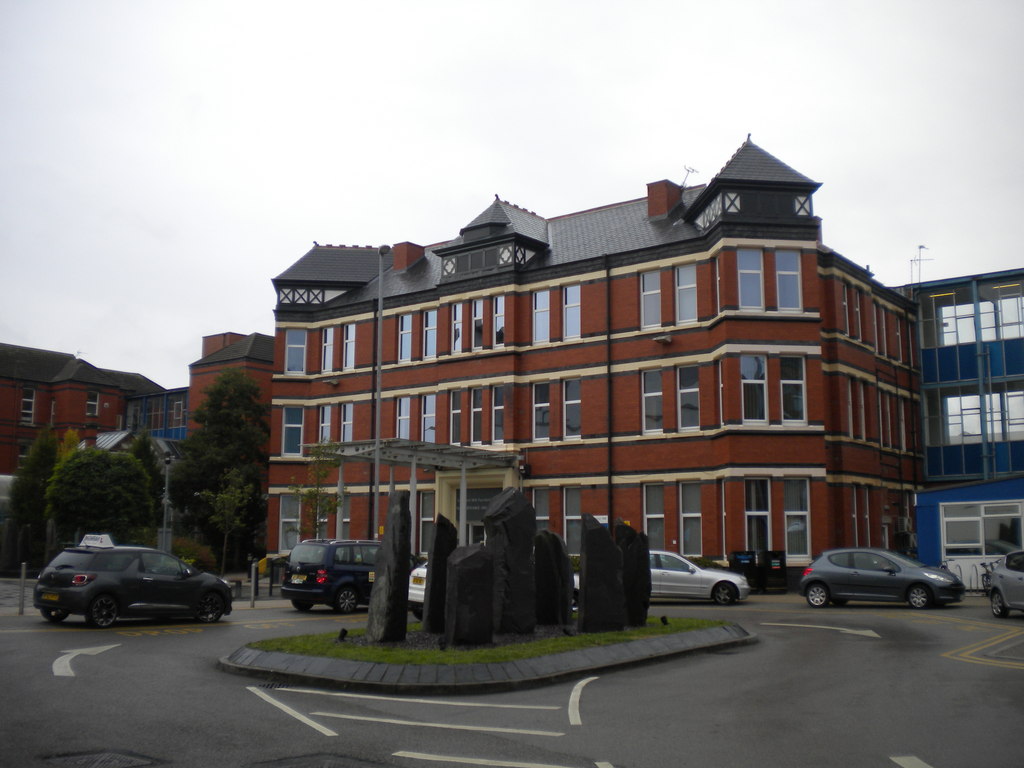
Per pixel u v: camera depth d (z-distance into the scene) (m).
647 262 33.50
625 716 9.74
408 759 7.83
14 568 41.44
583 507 33.84
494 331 36.75
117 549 19.53
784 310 30.44
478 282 37.28
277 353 43.09
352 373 41.56
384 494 40.06
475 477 36.34
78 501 39.06
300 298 43.47
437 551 15.64
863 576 23.62
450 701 10.73
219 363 57.84
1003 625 18.70
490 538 15.64
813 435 29.78
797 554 29.41
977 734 8.71
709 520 30.80
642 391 33.28
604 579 15.84
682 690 11.37
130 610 19.12
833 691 11.16
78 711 9.85
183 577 20.12
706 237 31.80
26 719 9.39
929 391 41.41
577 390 34.88
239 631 18.45
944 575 23.12
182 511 47.94
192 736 8.69
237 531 46.50
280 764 7.63
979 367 39.97
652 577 25.98
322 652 12.88
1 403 67.12
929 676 12.23
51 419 69.31
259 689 11.51
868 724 9.21
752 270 30.61
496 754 8.03
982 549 28.17
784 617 21.08
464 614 13.56
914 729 8.96
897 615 21.14
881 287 38.16
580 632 15.50
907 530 37.03
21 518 43.22
